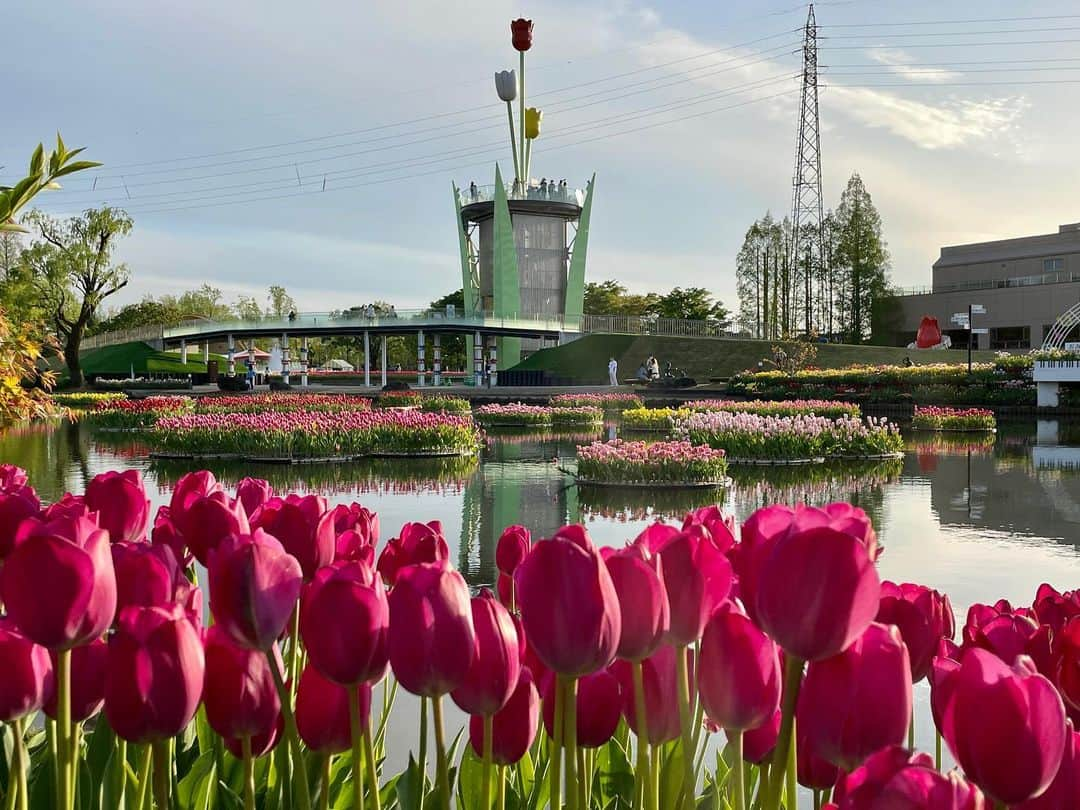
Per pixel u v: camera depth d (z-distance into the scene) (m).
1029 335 68.50
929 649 1.22
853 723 0.90
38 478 14.85
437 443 19.22
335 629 0.98
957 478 14.91
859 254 74.44
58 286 50.06
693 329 65.19
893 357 55.06
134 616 1.02
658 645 0.99
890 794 0.72
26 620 0.98
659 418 27.77
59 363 62.03
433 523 1.68
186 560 1.69
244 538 1.03
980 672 0.82
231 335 58.69
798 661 0.90
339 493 13.07
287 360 57.31
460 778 1.45
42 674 1.08
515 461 18.08
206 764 1.48
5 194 3.16
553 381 53.22
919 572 7.64
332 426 18.86
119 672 0.97
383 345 59.06
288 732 1.07
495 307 60.66
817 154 66.19
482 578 7.41
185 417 20.02
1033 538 9.29
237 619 1.00
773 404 29.34
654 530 1.18
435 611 0.96
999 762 0.79
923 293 75.44
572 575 0.90
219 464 17.38
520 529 1.79
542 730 1.71
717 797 1.38
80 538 1.10
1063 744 0.80
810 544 0.83
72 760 1.20
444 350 86.88
